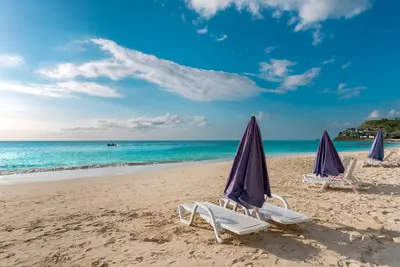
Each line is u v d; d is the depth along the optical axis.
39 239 4.05
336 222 4.75
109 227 4.59
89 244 3.85
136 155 26.61
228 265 3.18
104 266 3.18
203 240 3.94
